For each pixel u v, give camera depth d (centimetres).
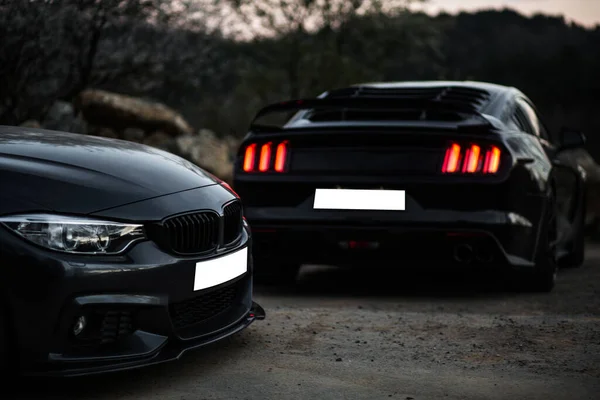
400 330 418
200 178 367
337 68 1614
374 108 504
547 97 8706
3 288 282
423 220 504
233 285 372
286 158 532
